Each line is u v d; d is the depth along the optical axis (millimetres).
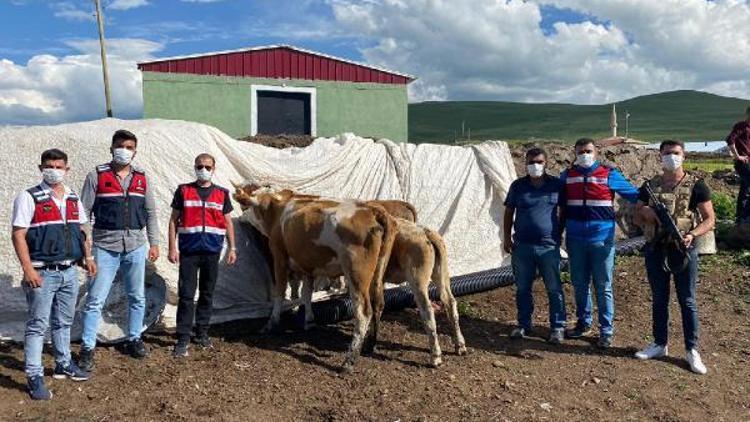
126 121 8250
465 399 5859
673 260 6609
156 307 7270
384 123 23094
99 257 6035
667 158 6602
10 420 5074
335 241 6672
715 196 13695
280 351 6934
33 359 5414
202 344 6859
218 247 6746
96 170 6109
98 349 6664
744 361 6926
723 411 5777
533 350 7199
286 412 5484
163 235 7539
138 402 5504
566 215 7383
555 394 6039
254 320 8062
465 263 10359
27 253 5320
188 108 20391
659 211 6590
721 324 8039
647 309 8578
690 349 6676
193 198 6609
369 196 9734
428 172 10305
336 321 7953
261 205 7598
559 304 7398
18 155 7180
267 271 8227
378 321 6891
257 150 8883
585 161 7074
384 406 5641
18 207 5297
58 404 5391
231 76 20844
